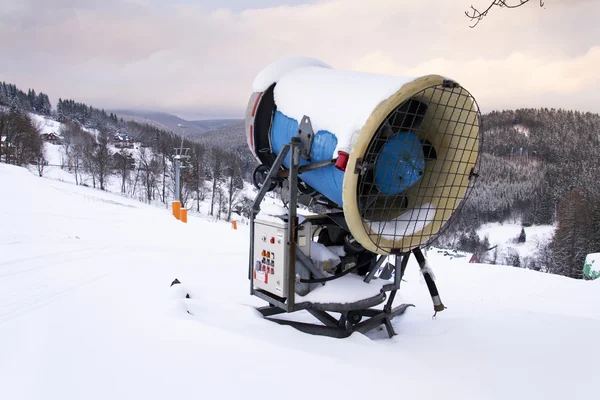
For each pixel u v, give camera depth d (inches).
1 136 2605.8
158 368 99.4
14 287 188.7
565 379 107.8
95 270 229.1
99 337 118.0
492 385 102.7
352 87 125.9
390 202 141.9
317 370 100.0
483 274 297.6
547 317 162.9
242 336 117.5
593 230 1590.8
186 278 219.6
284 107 149.3
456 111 130.5
